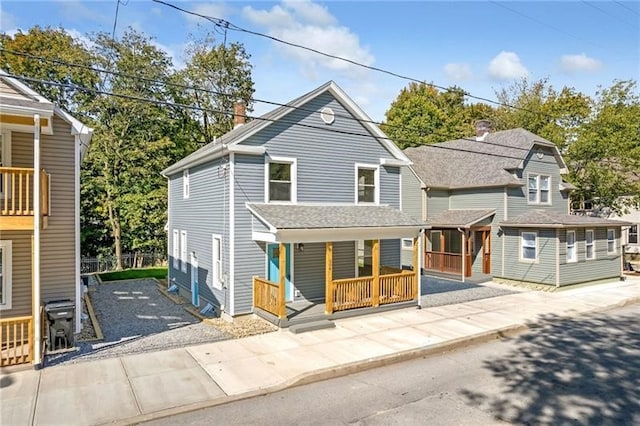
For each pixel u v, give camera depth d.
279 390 7.41
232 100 32.19
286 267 13.25
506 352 9.64
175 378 7.79
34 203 8.30
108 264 25.17
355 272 14.55
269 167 12.79
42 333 9.52
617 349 9.84
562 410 6.58
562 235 17.70
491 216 20.02
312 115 13.50
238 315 12.12
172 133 28.56
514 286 18.64
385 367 8.67
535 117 33.72
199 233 14.67
